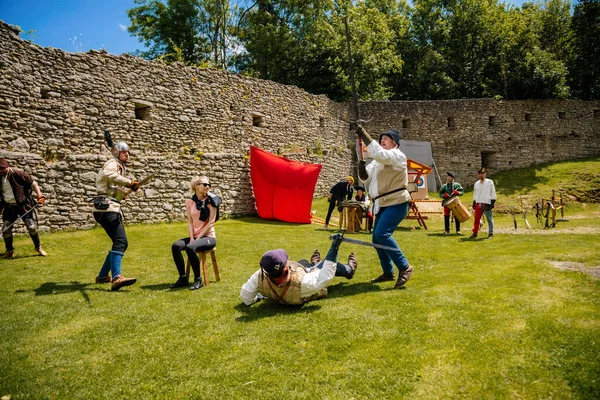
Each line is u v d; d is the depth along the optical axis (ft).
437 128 74.49
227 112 47.44
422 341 9.32
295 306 12.12
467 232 32.40
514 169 75.41
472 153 75.20
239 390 7.80
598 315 9.96
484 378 7.76
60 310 12.37
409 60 96.12
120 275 14.80
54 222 28.35
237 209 41.55
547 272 14.24
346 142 69.72
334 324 10.53
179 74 42.63
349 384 7.81
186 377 8.31
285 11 83.56
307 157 55.77
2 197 20.53
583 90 91.50
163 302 13.15
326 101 65.67
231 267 18.93
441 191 31.37
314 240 27.17
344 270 13.83
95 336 10.35
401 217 13.80
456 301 11.69
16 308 12.54
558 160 77.51
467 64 92.43
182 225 34.04
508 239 25.95
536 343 8.83
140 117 40.16
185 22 84.23
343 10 79.41
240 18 87.30
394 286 13.70
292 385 7.88
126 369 8.68
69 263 19.57
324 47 78.02
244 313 11.77
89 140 34.45
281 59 82.43
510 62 88.89
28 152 30.48
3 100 29.43
